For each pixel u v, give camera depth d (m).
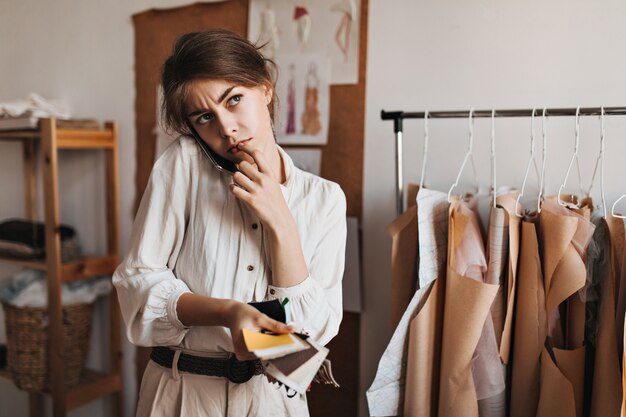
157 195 1.01
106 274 2.06
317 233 1.03
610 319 1.19
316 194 1.04
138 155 2.00
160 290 0.96
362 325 1.68
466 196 1.47
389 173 1.60
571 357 1.23
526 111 1.26
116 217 2.03
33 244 1.95
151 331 0.98
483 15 1.46
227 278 0.99
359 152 1.63
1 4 2.23
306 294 0.93
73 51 2.10
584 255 1.20
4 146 2.33
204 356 1.01
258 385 1.02
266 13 1.72
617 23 1.34
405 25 1.54
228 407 1.00
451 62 1.50
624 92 1.35
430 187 1.55
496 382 1.28
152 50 1.93
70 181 2.17
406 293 1.39
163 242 1.01
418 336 1.30
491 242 1.28
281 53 1.71
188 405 1.01
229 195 1.00
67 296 1.94
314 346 0.81
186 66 0.88
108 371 2.16
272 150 1.01
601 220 1.24
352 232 1.65
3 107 1.86
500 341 1.31
